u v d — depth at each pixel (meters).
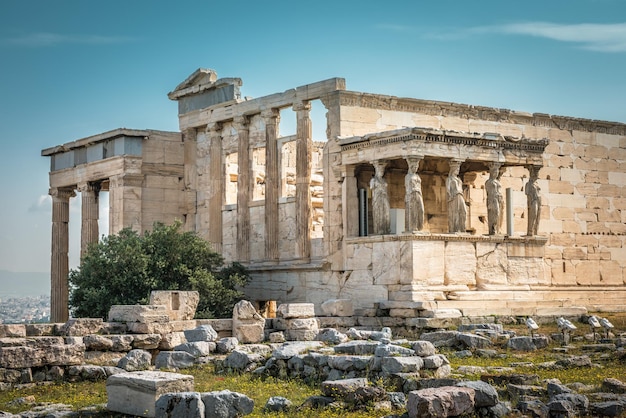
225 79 47.53
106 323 30.33
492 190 39.47
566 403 19.42
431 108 42.81
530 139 40.28
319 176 49.94
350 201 40.00
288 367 25.47
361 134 40.94
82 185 51.47
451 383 21.03
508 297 38.19
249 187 46.56
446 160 38.94
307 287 41.91
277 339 31.94
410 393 18.94
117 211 48.19
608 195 48.53
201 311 40.28
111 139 49.44
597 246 47.84
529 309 37.97
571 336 32.03
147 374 21.03
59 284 54.00
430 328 34.88
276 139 45.12
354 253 39.19
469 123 44.12
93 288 40.44
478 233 43.53
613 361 27.00
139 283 40.69
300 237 42.72
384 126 41.56
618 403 19.72
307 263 42.53
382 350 24.05
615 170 48.91
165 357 27.62
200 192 49.44
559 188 46.94
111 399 20.92
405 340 30.03
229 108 47.25
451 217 38.19
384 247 37.62
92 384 26.03
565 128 47.47
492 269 38.53
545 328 35.19
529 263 39.69
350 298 39.25
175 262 41.84
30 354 26.27
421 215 37.22
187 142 49.88
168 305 32.38
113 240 42.28
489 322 36.03
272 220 44.69
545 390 21.19
